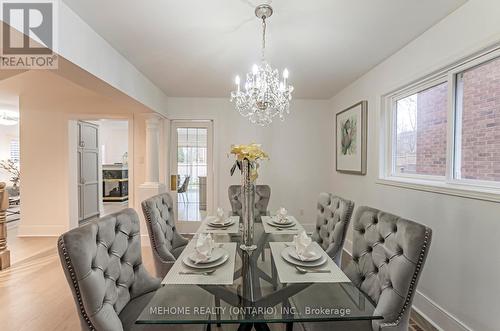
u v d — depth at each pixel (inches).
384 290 51.5
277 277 53.5
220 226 89.9
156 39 88.6
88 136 206.8
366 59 107.9
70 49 70.4
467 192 69.3
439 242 79.8
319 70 121.0
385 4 69.4
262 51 98.3
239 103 96.2
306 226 178.1
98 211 220.4
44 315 85.7
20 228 167.3
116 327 46.6
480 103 71.5
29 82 158.1
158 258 79.4
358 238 65.5
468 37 68.5
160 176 168.9
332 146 172.4
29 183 168.2
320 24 79.5
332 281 51.9
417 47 88.4
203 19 76.3
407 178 103.3
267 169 176.9
